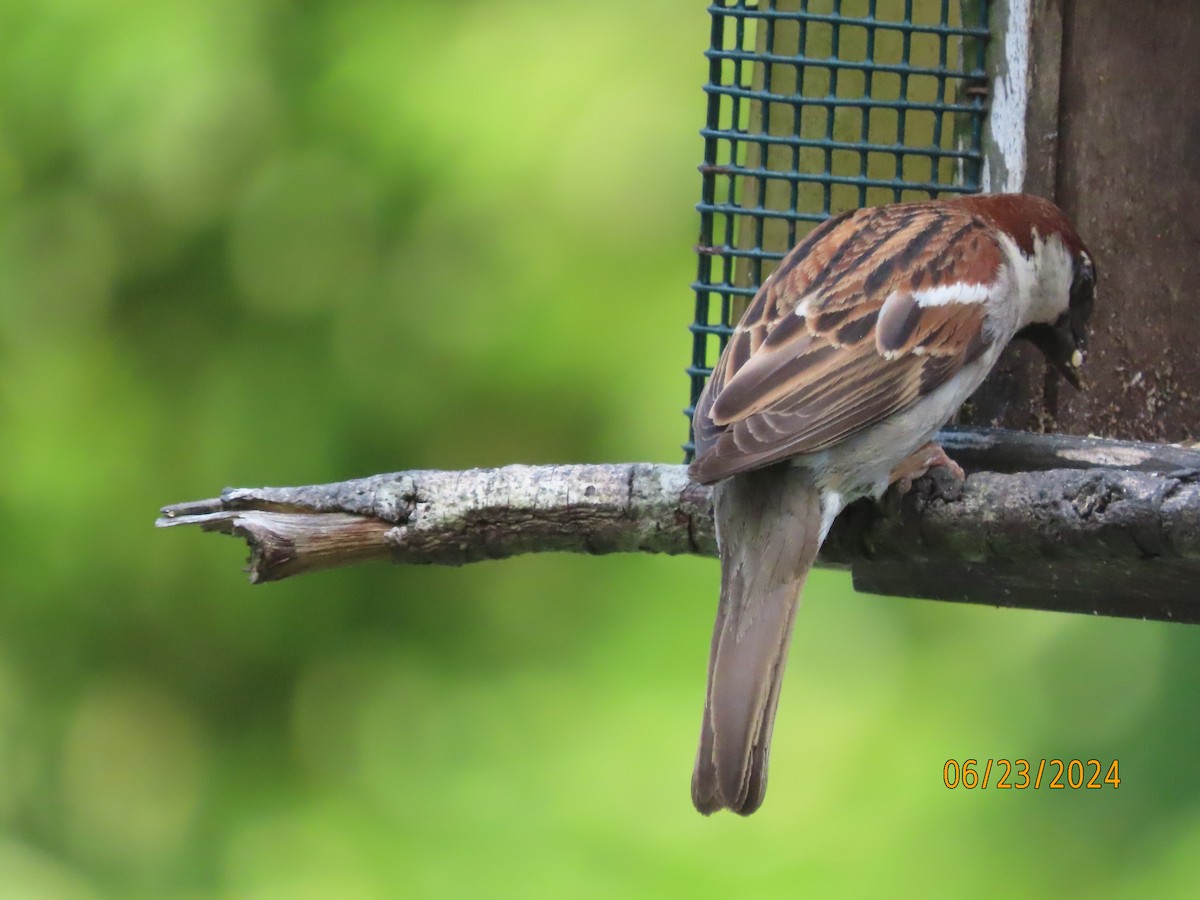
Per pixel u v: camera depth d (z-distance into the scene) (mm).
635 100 12062
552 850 10820
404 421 12062
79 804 11859
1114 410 8828
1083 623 11938
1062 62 8703
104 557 11914
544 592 12172
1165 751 11375
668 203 12000
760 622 7055
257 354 12172
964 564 7875
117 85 12031
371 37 12242
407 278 12125
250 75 12180
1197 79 8781
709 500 7523
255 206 12172
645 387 11906
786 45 9562
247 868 11492
